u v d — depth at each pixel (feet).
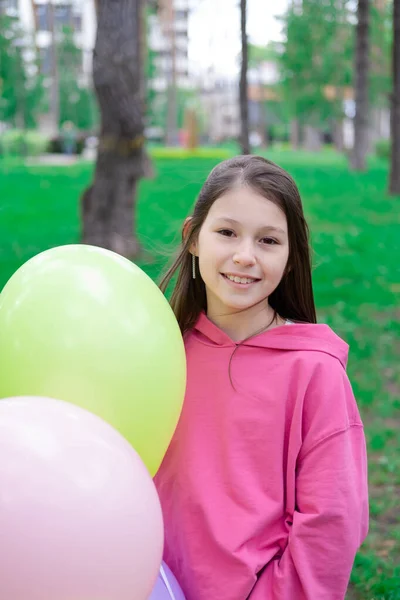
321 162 96.17
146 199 49.14
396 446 14.53
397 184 55.98
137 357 4.60
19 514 3.64
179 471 5.45
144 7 54.70
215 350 5.65
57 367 4.47
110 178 27.22
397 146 55.67
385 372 18.60
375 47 101.86
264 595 5.13
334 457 5.14
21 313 4.67
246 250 5.23
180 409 5.09
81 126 169.17
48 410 4.07
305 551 5.07
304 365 5.31
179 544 5.38
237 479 5.25
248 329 5.71
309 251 5.90
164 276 6.20
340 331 21.66
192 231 5.73
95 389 4.48
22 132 125.90
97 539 3.74
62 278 4.73
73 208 45.65
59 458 3.82
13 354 4.60
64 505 3.70
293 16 110.52
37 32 161.38
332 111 122.01
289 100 123.03
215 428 5.45
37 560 3.61
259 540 5.24
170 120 163.22
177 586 5.22
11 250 31.07
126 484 3.96
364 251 33.47
